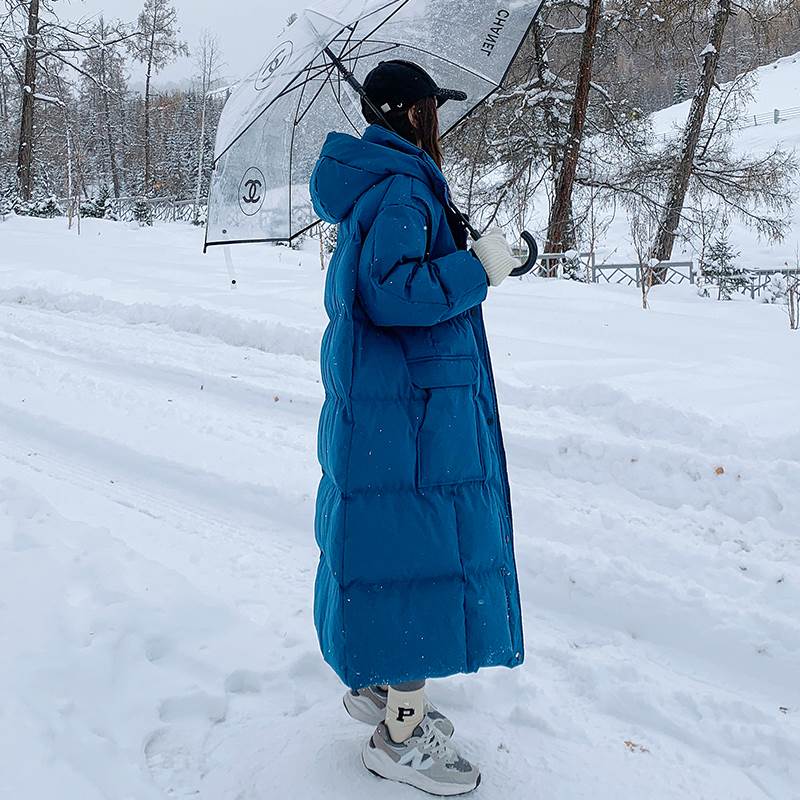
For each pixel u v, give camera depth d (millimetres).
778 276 18188
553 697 3057
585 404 5934
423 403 2299
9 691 2604
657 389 6383
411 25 2955
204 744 2701
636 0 17750
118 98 39625
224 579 3854
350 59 2926
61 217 25469
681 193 19156
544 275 16828
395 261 2193
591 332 8820
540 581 3842
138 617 3195
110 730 2635
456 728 2850
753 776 2646
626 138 18812
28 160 26188
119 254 15500
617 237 29078
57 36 25719
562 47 18422
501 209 19672
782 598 3504
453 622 2273
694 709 2965
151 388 6844
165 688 2867
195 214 28609
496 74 3098
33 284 10789
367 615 2252
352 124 3059
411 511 2271
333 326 2377
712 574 3732
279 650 3209
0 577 3320
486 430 2418
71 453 5488
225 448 5438
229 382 6852
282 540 4340
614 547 4062
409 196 2264
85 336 8477
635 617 3564
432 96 2498
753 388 6363
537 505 4434
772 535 4109
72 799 2211
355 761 2604
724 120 20406
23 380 6855
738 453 4984
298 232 3049
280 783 2518
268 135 2918
